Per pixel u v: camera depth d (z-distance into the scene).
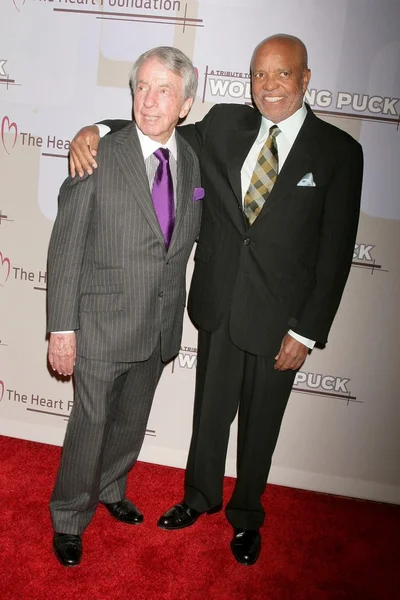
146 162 1.74
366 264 2.24
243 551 2.02
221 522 2.22
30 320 2.50
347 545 2.19
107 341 1.77
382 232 2.21
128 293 1.75
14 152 2.32
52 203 2.35
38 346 2.53
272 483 2.55
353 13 2.03
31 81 2.24
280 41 1.72
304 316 1.83
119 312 1.76
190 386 2.47
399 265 2.23
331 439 2.46
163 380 2.48
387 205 2.18
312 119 1.83
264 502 2.41
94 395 1.83
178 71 1.65
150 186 1.75
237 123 1.89
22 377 2.57
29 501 2.19
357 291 2.28
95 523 2.13
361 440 2.44
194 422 2.14
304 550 2.13
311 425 2.46
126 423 2.04
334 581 1.98
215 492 2.15
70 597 1.77
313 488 2.52
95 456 1.88
